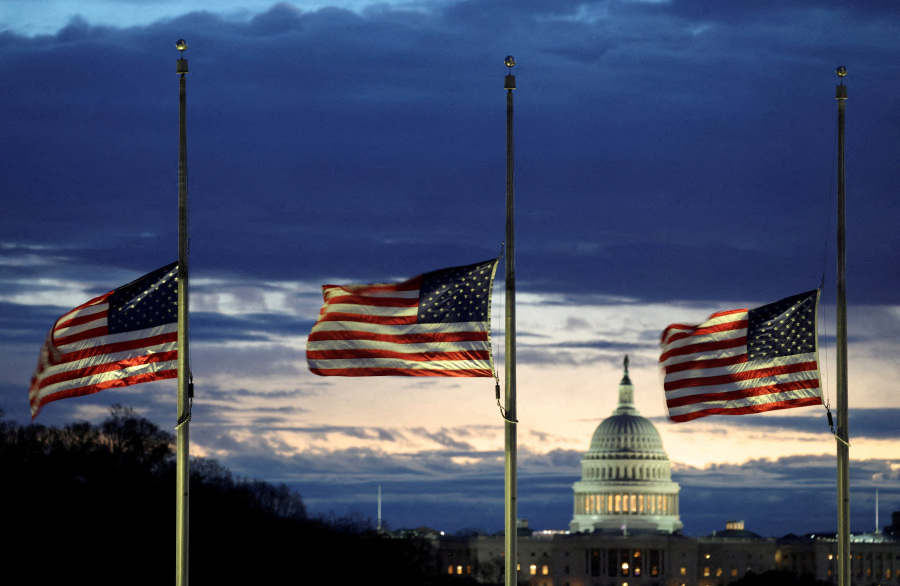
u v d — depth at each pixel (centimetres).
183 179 14175
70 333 14162
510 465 13988
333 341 14112
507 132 14088
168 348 14238
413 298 14150
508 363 14012
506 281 14038
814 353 14350
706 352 14462
